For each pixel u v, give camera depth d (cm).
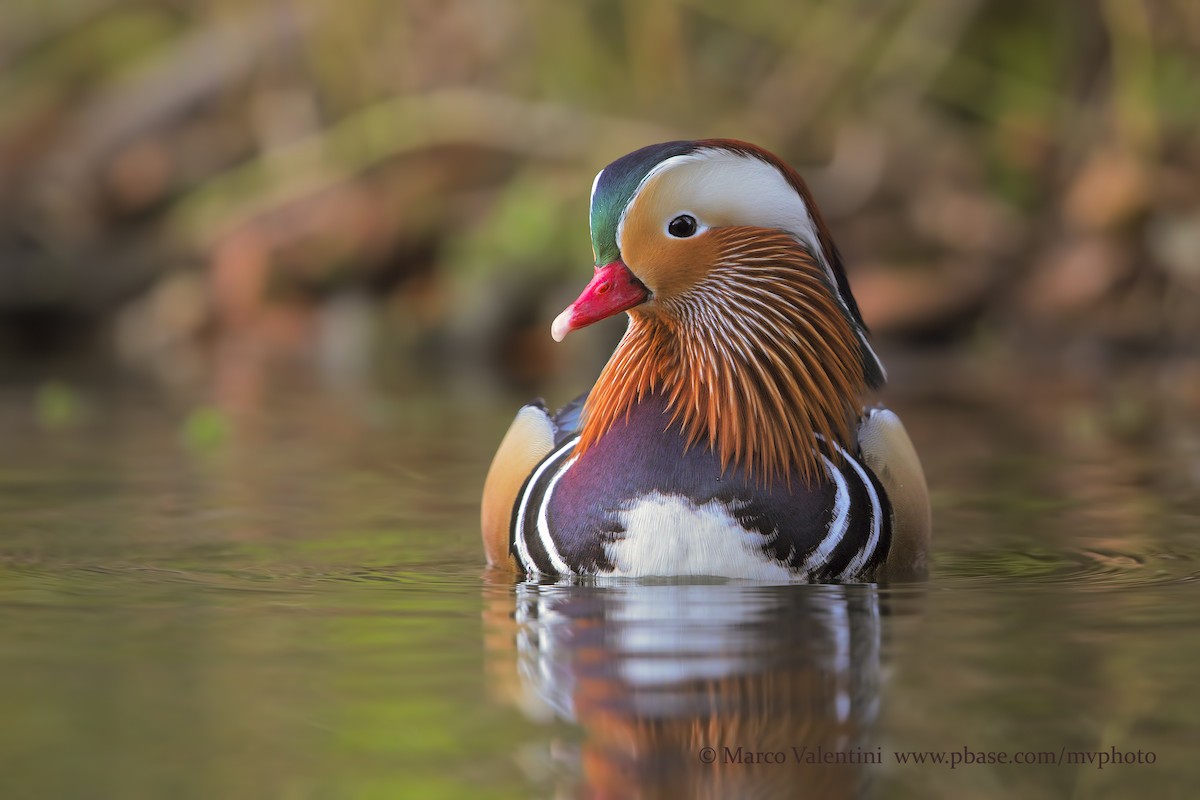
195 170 2716
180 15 3008
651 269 862
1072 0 2381
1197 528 1027
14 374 2122
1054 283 2217
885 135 2344
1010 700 629
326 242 2505
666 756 570
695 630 734
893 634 728
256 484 1240
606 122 2395
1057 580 861
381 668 679
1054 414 1630
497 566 918
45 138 2853
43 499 1166
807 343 876
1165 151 2252
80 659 698
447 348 2377
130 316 2569
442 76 2506
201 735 596
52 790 542
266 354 2400
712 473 841
